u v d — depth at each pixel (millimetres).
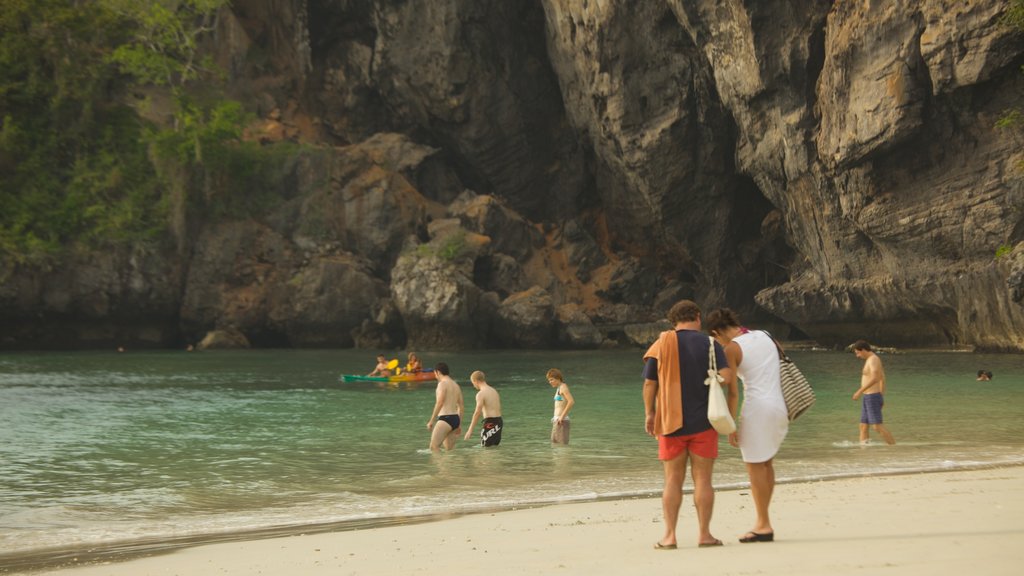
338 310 58625
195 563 6715
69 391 26578
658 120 52656
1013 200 35312
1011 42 33000
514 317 56906
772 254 56594
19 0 56156
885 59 36906
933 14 34781
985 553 5219
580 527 7559
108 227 55875
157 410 20938
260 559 6754
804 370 31328
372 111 69938
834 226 43188
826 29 40281
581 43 54875
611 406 20859
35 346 55938
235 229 59750
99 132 58719
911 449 12852
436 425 13680
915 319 41750
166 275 57625
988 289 36219
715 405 6016
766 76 42781
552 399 22922
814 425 15922
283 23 69812
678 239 56688
